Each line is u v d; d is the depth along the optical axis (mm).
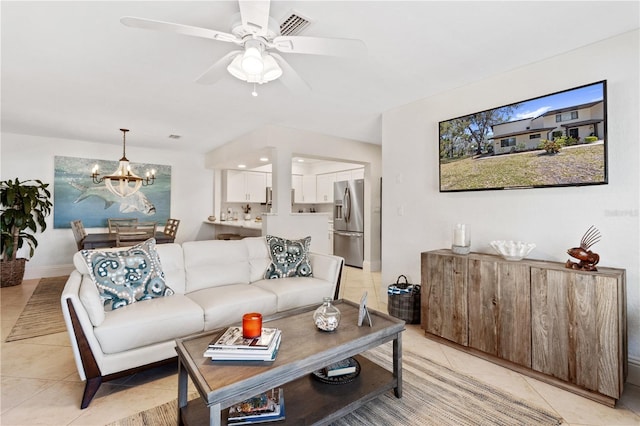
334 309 1812
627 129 2061
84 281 2127
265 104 3445
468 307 2477
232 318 2406
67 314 1769
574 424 1683
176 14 1830
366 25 1943
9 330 2877
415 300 3152
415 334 2912
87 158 5293
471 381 2098
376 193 5781
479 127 2770
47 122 4121
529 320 2139
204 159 6547
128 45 2184
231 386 1244
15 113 3732
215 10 1793
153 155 5953
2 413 1754
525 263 2232
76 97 3199
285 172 4414
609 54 2125
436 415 1747
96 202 5383
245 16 1513
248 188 6809
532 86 2488
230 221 6355
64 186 5105
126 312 2059
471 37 2098
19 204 4469
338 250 6523
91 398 1833
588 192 2229
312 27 1955
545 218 2434
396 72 2639
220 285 2887
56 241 5059
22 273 4531
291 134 4473
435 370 2240
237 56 1830
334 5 1747
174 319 2121
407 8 1780
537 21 1921
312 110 3639
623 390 1962
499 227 2707
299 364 1439
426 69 2584
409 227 3457
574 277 1945
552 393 1963
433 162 3209
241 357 1425
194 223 6418
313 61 2434
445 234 3121
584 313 1904
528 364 2141
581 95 2195
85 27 1962
